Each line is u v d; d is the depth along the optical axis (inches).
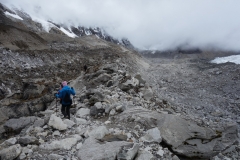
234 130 372.8
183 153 290.0
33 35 2330.2
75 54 2235.5
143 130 319.0
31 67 1368.1
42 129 323.9
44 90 603.8
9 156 229.9
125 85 570.3
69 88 376.8
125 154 224.5
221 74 2166.6
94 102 449.1
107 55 2674.7
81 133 299.9
